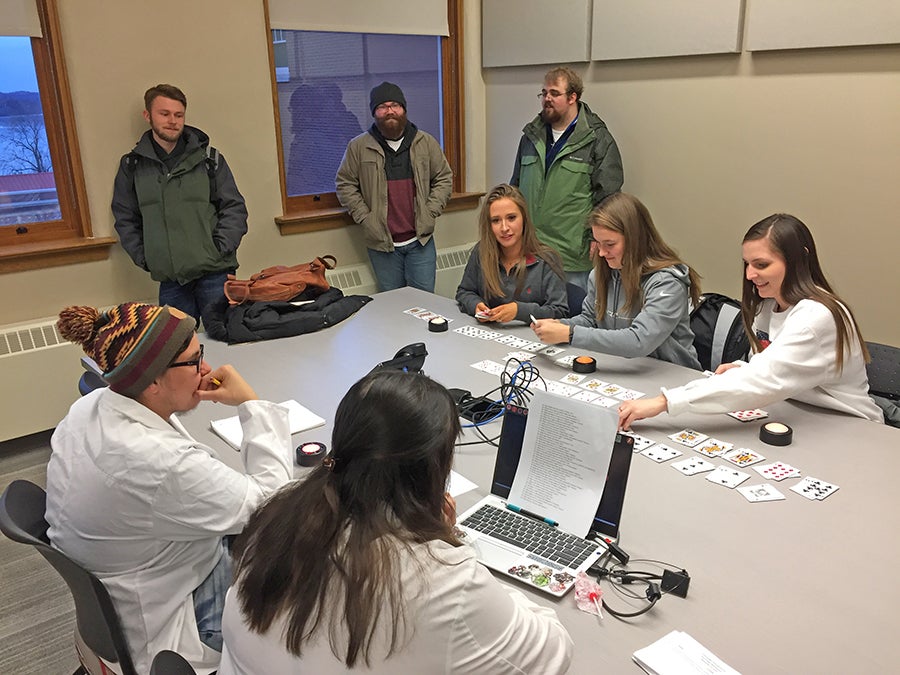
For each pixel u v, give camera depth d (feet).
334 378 7.47
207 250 11.60
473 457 5.72
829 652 3.54
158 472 4.03
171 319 4.28
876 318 10.89
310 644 2.74
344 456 2.86
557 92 12.74
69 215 11.62
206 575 4.62
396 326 9.21
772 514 4.77
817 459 5.51
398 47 14.88
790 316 6.19
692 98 12.39
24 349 10.83
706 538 4.51
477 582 2.85
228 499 4.22
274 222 13.50
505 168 16.37
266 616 2.81
